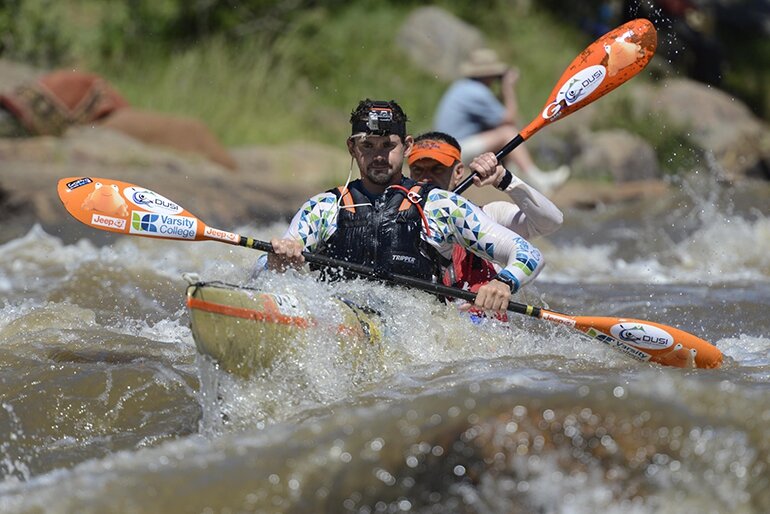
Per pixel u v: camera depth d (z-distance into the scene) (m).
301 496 12.08
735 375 17.36
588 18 79.75
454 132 46.75
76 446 15.48
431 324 18.55
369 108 18.75
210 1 64.19
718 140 65.81
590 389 13.34
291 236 18.86
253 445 13.28
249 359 15.89
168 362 18.72
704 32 79.00
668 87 70.56
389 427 12.80
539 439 12.34
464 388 14.89
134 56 60.72
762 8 95.50
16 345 19.42
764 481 11.90
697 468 12.02
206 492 12.21
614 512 11.84
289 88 63.34
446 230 18.77
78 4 62.84
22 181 38.78
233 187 43.47
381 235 18.69
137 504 12.11
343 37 67.38
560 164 59.72
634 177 59.09
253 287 17.92
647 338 18.45
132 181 41.00
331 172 52.28
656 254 37.06
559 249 37.69
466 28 70.62
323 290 17.70
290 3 67.69
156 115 50.38
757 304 26.05
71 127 49.34
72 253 32.41
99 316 23.27
